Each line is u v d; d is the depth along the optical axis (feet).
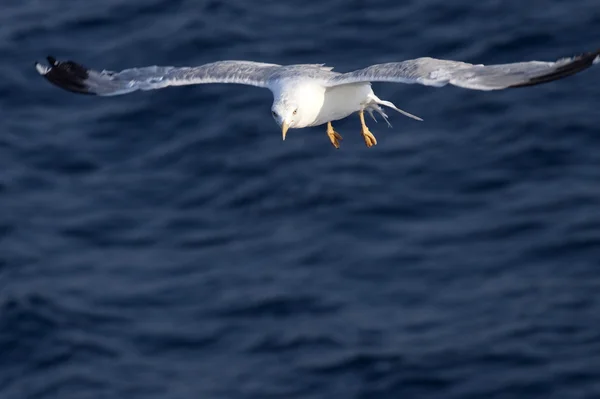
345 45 139.54
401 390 98.27
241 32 142.31
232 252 113.39
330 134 70.18
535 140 123.75
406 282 108.47
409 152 123.85
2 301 108.68
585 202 115.55
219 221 117.39
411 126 127.54
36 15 147.54
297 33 141.79
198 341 104.06
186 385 99.86
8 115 131.64
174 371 101.35
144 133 128.98
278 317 105.60
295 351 102.42
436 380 98.84
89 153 126.41
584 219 113.39
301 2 147.43
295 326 104.68
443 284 108.17
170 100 132.46
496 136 125.18
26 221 117.91
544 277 108.27
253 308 106.63
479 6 143.74
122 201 120.16
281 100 65.00
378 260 110.93
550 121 126.21
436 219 115.44
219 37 141.49
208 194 120.67
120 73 68.59
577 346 100.99
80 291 109.60
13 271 112.27
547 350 100.83
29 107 132.77
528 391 97.55
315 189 119.96
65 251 114.52
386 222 115.44
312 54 138.10
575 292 106.22
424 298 106.73
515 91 130.82
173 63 138.51
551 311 104.42
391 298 107.04
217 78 67.15
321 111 66.74
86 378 101.14
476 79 58.13
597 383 97.55
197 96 132.98
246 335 104.32
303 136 127.44
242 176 122.42
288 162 123.85
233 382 99.86
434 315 104.94
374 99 67.72
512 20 140.67
